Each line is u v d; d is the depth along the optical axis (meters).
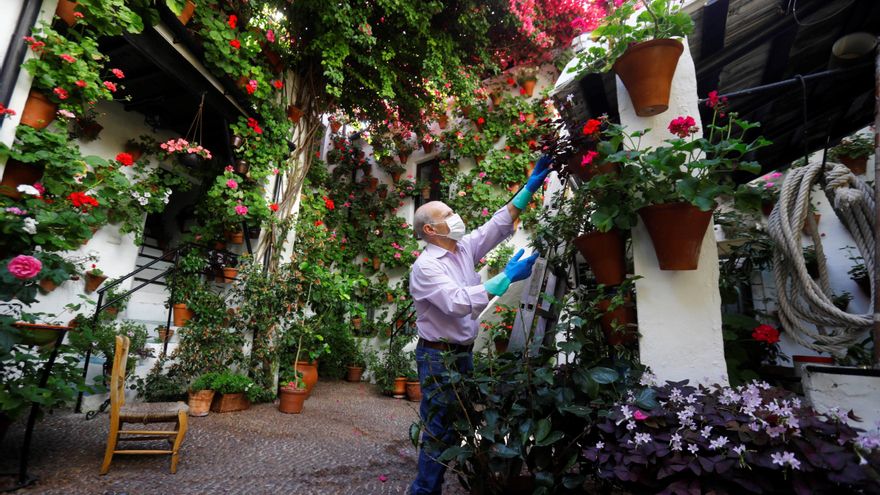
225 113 4.40
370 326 7.05
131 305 4.75
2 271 2.14
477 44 5.54
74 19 2.93
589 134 1.83
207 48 3.79
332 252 7.00
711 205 1.49
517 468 1.66
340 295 5.00
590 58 2.19
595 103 3.02
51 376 2.34
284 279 4.62
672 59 1.74
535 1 6.06
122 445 2.82
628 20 2.21
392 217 7.52
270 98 4.71
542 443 1.42
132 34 3.30
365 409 4.72
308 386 5.00
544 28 6.24
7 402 1.99
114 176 3.34
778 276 2.33
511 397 1.70
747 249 3.33
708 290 1.69
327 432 3.57
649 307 1.76
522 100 6.43
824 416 1.24
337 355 6.69
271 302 4.49
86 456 2.56
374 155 7.56
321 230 5.45
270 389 4.57
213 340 4.20
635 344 2.04
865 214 2.29
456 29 5.39
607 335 1.94
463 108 6.63
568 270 2.61
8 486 2.04
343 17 4.31
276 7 4.44
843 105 2.93
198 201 5.40
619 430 1.40
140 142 4.84
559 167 2.19
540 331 2.26
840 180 2.22
